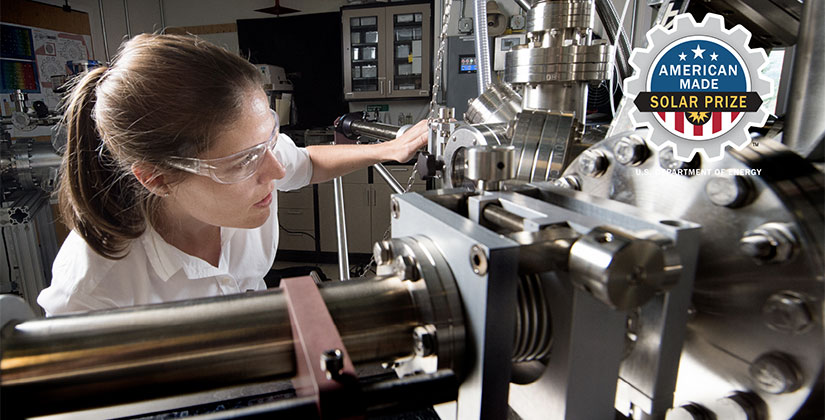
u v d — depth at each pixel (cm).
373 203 371
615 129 49
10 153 214
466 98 370
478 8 93
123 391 31
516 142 62
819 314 30
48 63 412
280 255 398
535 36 65
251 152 70
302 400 29
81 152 74
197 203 75
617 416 42
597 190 46
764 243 32
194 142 66
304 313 32
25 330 30
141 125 65
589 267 30
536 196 45
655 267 30
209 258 101
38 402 30
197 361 32
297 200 382
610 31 86
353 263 384
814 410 32
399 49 411
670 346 34
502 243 32
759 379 34
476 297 33
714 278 36
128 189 78
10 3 379
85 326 31
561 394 35
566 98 65
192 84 64
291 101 442
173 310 32
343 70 417
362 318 36
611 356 35
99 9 454
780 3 55
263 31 457
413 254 38
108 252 80
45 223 232
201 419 28
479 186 42
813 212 31
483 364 33
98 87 69
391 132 120
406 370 43
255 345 33
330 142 386
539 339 37
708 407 37
